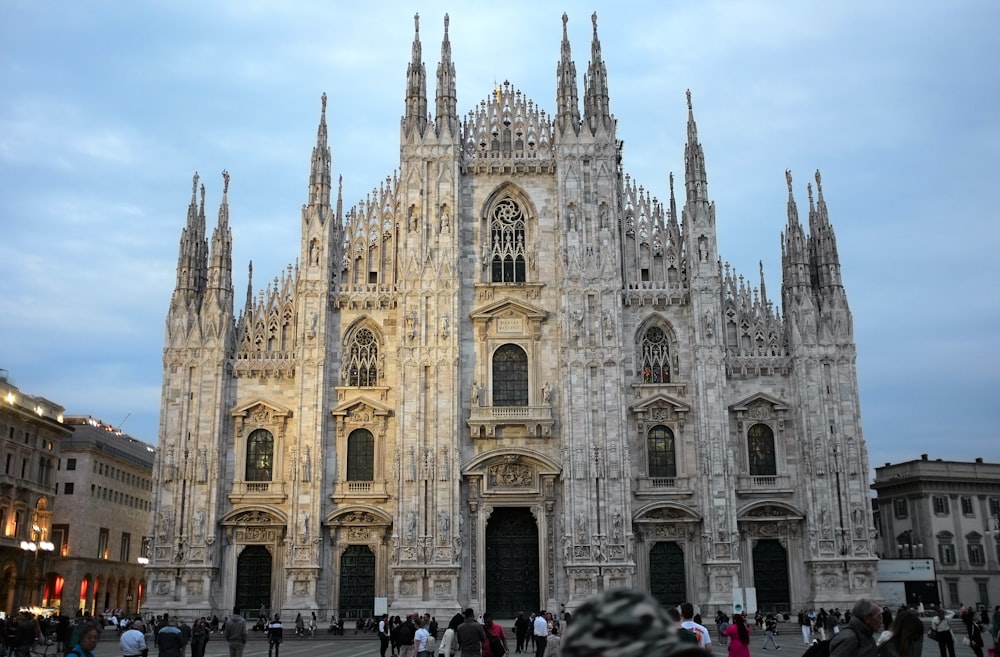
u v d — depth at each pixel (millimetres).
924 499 120562
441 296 83625
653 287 84812
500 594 80250
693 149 86250
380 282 85562
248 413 82812
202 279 86312
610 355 81750
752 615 76562
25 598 108875
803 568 79062
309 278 84125
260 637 73688
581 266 83688
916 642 14539
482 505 80500
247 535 80688
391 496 80938
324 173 86188
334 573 80000
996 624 29938
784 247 84938
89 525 126688
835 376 81375
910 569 84062
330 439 82375
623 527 78562
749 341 84000
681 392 82562
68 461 126500
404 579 78562
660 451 82062
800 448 80562
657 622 5723
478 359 83688
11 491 105438
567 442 80375
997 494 123875
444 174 86062
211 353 82938
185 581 78812
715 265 83500
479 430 81375
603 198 85250
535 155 87750
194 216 86312
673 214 86500
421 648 35781
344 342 84688
